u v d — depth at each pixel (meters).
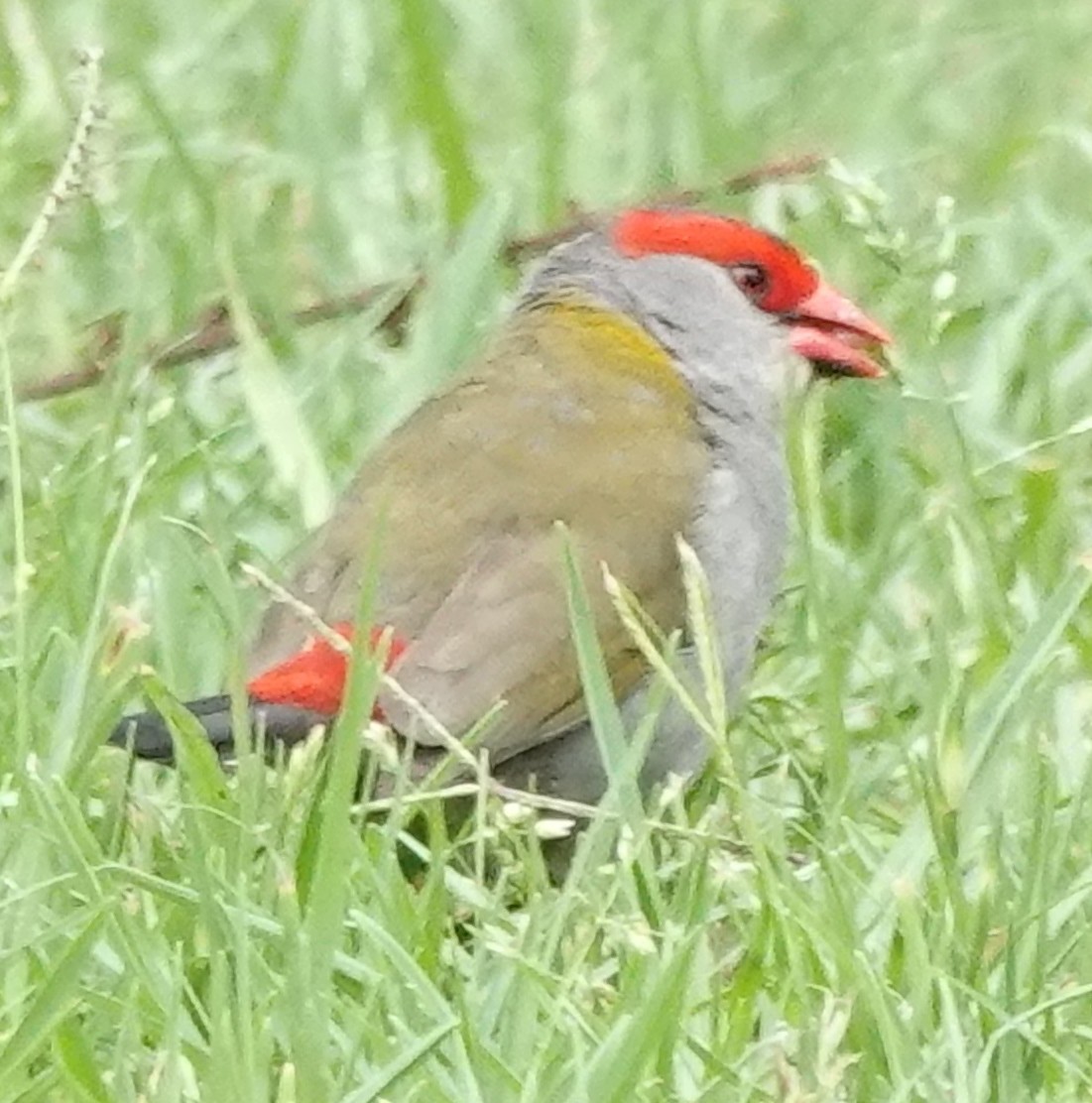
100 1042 8.55
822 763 10.76
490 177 14.31
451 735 9.58
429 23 13.98
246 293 13.22
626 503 10.34
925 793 9.54
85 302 13.42
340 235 13.84
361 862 8.95
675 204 13.03
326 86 14.42
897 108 15.11
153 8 15.42
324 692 9.53
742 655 10.69
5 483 11.84
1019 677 9.86
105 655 9.96
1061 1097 8.56
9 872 9.05
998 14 15.91
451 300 12.72
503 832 9.33
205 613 11.06
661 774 10.26
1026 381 13.21
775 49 15.99
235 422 12.34
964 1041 8.51
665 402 10.88
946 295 12.02
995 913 9.23
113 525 10.95
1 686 10.09
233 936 8.53
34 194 13.86
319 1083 8.17
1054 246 13.53
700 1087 8.38
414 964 8.49
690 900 9.16
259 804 9.26
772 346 11.33
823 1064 8.09
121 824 9.45
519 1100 8.18
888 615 11.46
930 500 11.87
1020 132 14.95
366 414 12.59
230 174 13.99
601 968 8.94
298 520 11.99
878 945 9.17
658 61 14.88
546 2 15.02
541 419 10.59
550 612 9.92
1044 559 11.90
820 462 12.32
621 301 11.16
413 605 9.92
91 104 10.89
